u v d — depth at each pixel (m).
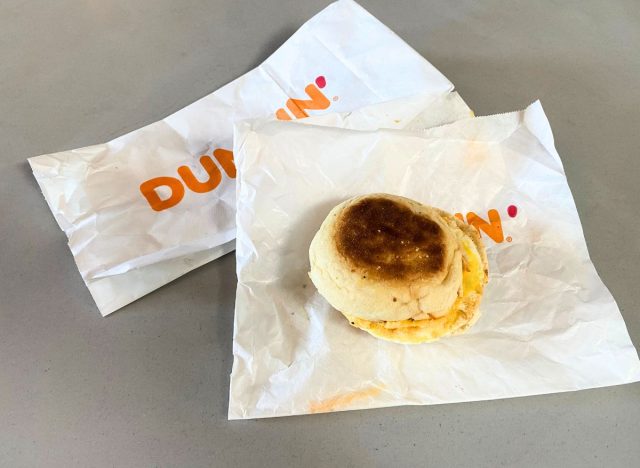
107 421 0.26
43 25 0.39
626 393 0.28
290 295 0.29
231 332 0.28
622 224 0.33
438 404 0.27
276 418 0.26
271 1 0.42
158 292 0.29
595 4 0.44
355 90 0.36
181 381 0.27
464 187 0.32
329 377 0.27
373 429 0.26
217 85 0.37
